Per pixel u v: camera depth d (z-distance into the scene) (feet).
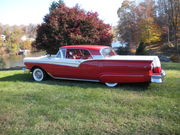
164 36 115.75
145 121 9.78
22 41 185.68
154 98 13.39
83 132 8.85
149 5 112.57
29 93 15.46
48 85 18.21
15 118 10.57
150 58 15.81
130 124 9.51
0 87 17.81
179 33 93.40
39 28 37.19
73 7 38.42
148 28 100.01
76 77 18.72
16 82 20.06
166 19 107.34
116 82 16.66
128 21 112.88
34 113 11.18
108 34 39.19
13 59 114.11
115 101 13.00
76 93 15.08
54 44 35.22
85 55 18.40
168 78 19.56
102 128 9.18
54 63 19.52
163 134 8.48
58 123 9.84
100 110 11.41
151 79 15.20
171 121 9.69
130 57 17.02
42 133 8.85
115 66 16.29
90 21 34.42
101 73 17.07
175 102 12.37
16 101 13.47
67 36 33.91
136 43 106.42
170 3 100.01
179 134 8.43
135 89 15.94
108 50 18.75
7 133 8.92
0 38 161.68
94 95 14.40
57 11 36.55
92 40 34.35
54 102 13.02
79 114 10.91
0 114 11.18
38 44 37.68
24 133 8.87
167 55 85.20
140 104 12.24
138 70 15.46
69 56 19.15
